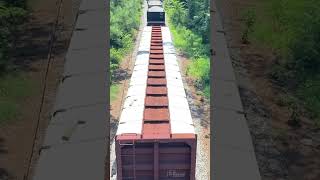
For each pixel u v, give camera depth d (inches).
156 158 719.7
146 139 707.4
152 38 1854.1
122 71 1759.4
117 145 708.0
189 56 1990.7
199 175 872.9
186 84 1552.7
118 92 1507.1
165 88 994.7
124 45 2070.6
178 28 2487.7
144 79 1054.4
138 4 3088.1
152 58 1366.9
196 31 2320.4
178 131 741.9
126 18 2410.2
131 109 846.5
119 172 720.3
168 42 1750.7
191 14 2477.9
